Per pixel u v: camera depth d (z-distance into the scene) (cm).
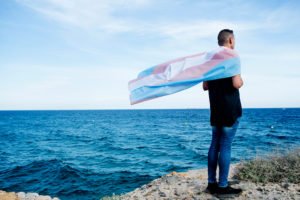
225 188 454
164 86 377
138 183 1380
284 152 614
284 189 484
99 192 1245
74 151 2641
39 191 1289
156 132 4859
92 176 1537
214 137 457
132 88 395
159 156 2208
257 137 3409
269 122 7181
